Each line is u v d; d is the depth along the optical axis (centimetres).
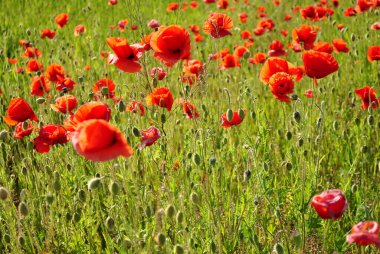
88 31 902
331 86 548
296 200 353
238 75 634
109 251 320
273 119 529
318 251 344
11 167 479
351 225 342
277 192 339
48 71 454
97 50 805
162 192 344
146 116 413
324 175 432
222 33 384
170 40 281
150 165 363
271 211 353
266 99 589
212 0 707
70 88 453
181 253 253
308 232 337
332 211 221
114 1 771
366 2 625
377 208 353
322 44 437
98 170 374
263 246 335
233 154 396
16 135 327
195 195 279
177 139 449
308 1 1043
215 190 312
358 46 697
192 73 452
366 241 196
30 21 998
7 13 1073
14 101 312
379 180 415
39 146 293
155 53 284
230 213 337
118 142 205
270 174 403
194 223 319
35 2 1119
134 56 283
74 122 239
